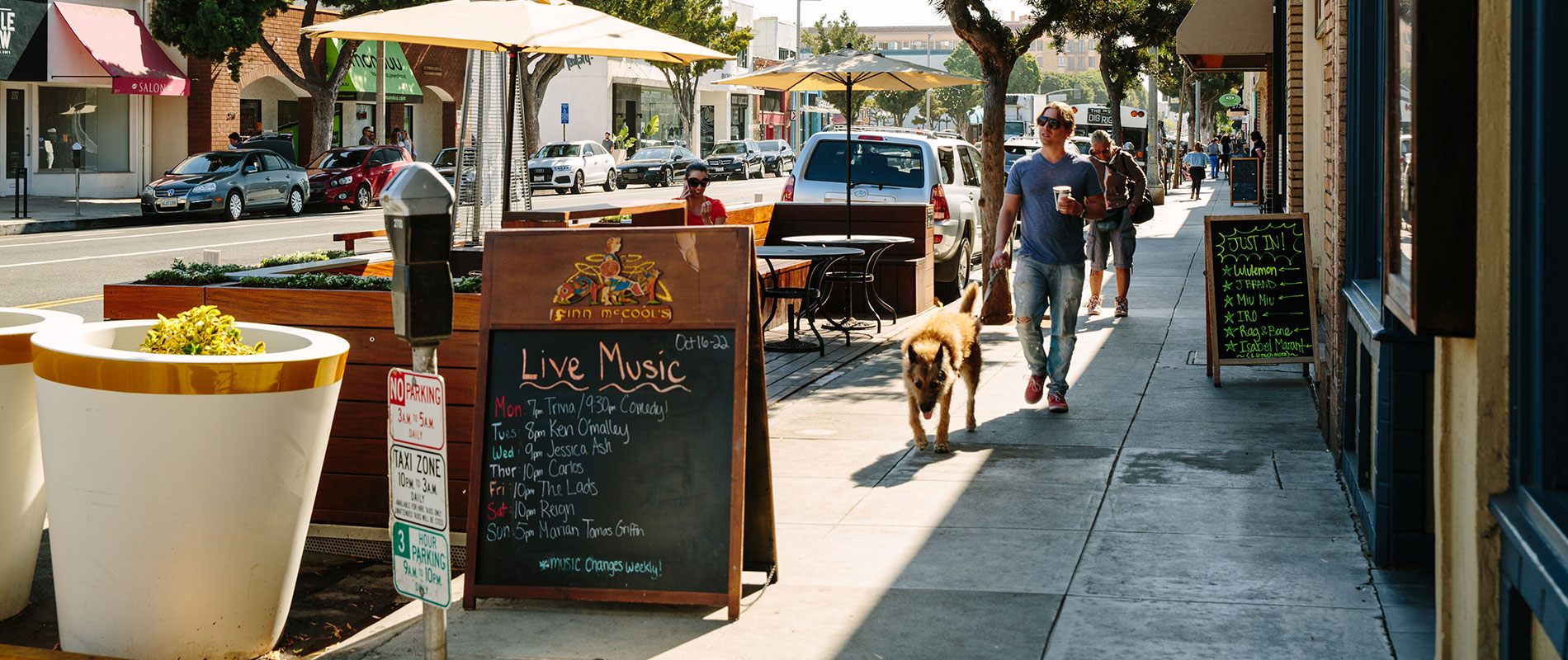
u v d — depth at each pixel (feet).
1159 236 76.07
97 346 14.97
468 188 34.88
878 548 17.70
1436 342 11.47
